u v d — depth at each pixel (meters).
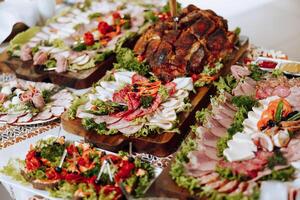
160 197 1.11
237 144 1.17
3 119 1.42
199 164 1.14
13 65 1.59
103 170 1.17
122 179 1.15
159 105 1.34
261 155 1.15
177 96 1.37
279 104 1.25
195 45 1.49
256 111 1.28
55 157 1.23
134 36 1.68
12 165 1.24
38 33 1.74
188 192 1.10
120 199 1.12
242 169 1.11
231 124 1.25
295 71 1.45
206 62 1.49
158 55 1.49
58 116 1.41
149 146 1.26
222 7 2.30
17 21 1.76
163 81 1.46
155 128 1.27
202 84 1.42
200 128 1.23
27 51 1.60
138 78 1.43
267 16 2.23
